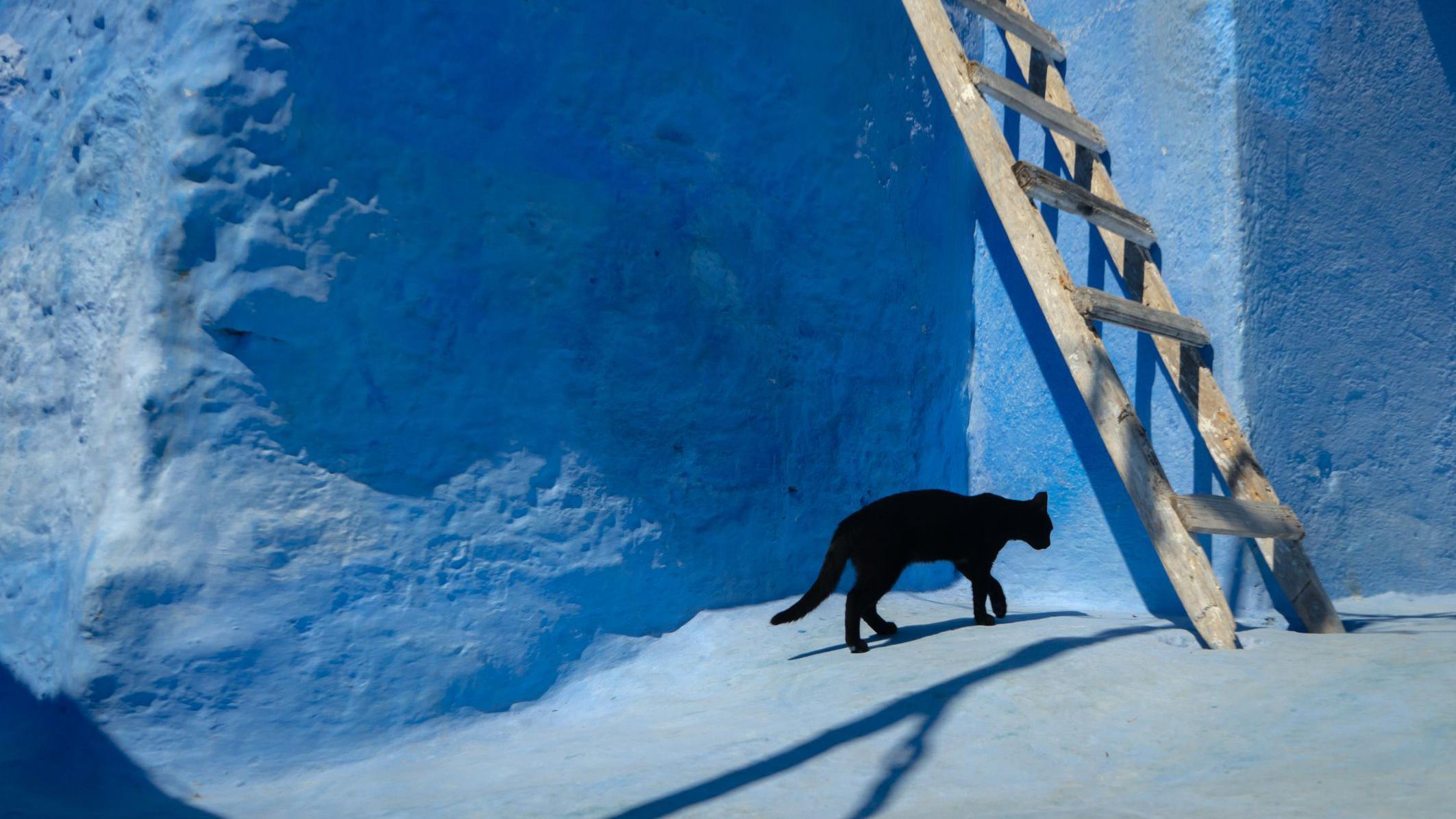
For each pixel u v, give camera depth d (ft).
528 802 8.43
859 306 17.89
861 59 18.39
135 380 11.07
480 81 13.60
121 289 11.76
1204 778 7.55
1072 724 9.09
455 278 13.12
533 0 14.16
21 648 11.76
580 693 13.29
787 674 12.34
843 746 9.04
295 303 11.76
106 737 10.27
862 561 13.35
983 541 13.88
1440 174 17.02
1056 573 17.38
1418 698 8.31
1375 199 16.26
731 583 15.40
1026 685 10.06
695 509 15.11
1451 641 10.34
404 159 12.82
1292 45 15.53
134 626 10.51
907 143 19.07
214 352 11.38
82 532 11.27
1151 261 15.66
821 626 15.10
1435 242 16.80
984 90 14.92
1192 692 9.61
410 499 12.44
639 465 14.56
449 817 8.40
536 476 13.51
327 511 11.80
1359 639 11.18
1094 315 13.23
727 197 16.24
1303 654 10.50
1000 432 18.88
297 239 11.86
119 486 10.92
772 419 16.38
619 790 8.47
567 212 14.28
